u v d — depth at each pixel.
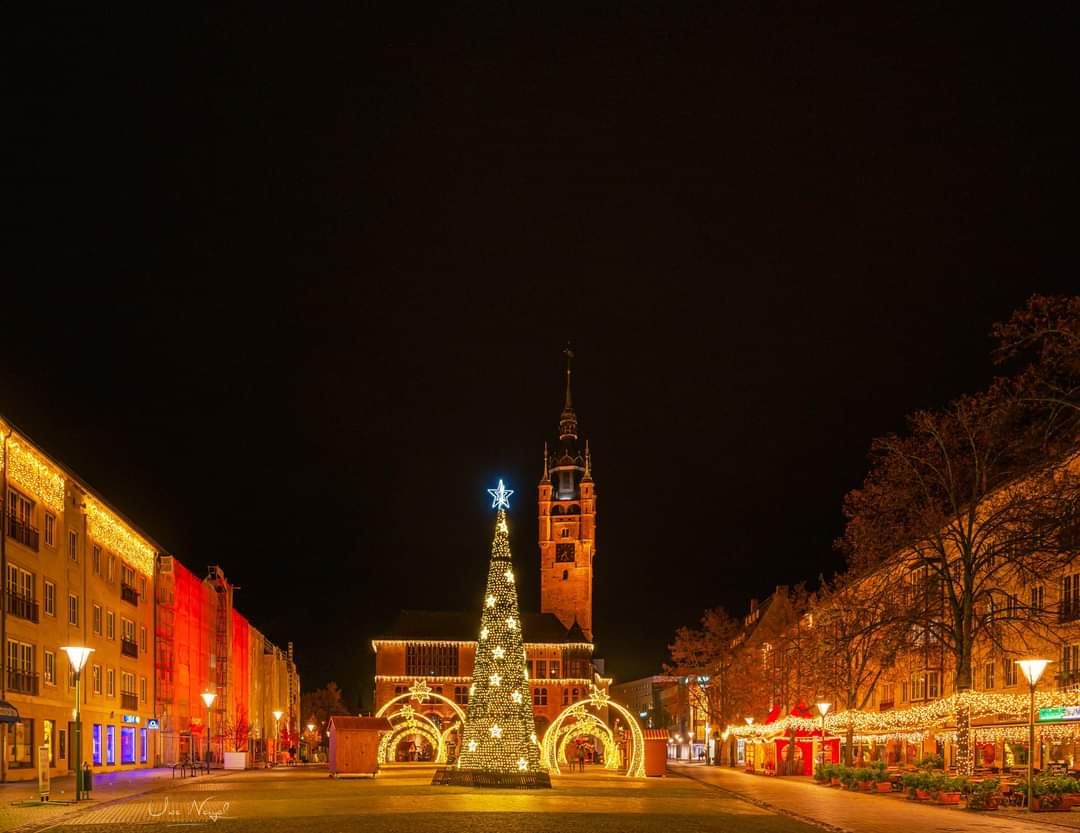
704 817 30.34
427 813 30.58
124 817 28.89
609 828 26.14
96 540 60.84
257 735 115.06
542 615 149.88
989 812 32.62
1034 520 38.38
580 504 159.62
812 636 62.03
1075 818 30.34
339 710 173.88
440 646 140.12
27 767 48.53
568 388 166.62
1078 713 41.75
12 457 47.75
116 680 64.25
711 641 95.06
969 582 40.34
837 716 53.22
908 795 39.72
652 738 65.50
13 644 47.66
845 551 46.88
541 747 75.56
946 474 43.62
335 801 36.16
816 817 30.17
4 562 46.66
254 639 117.00
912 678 64.88
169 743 76.44
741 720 90.50
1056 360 32.28
